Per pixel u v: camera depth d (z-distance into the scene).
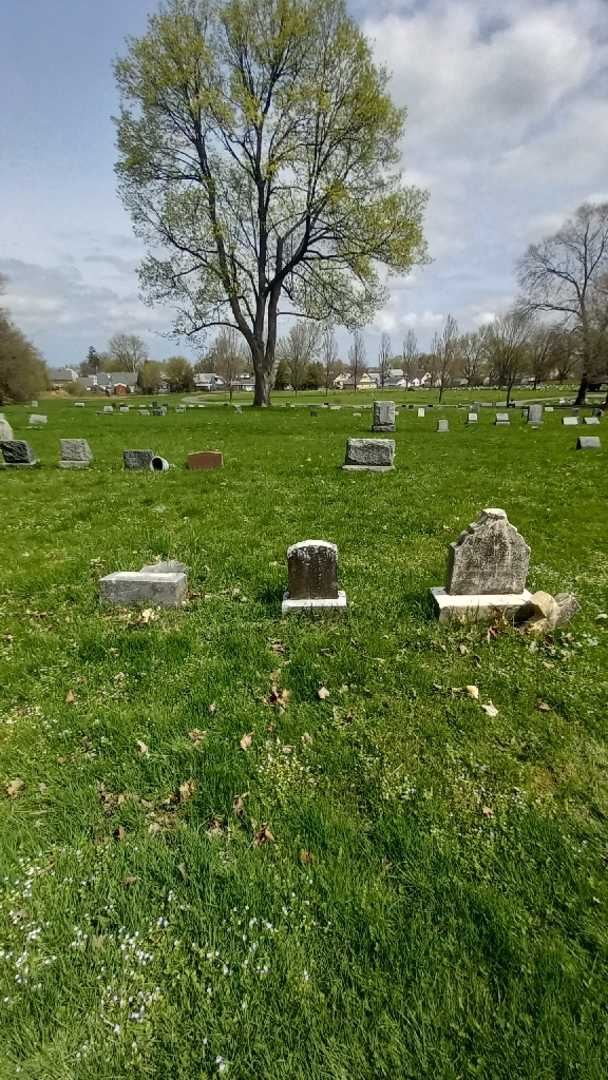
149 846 2.52
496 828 2.61
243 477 12.05
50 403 56.66
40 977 1.99
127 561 6.49
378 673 3.90
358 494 10.00
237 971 2.00
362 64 29.33
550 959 1.99
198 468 13.36
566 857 2.43
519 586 4.75
